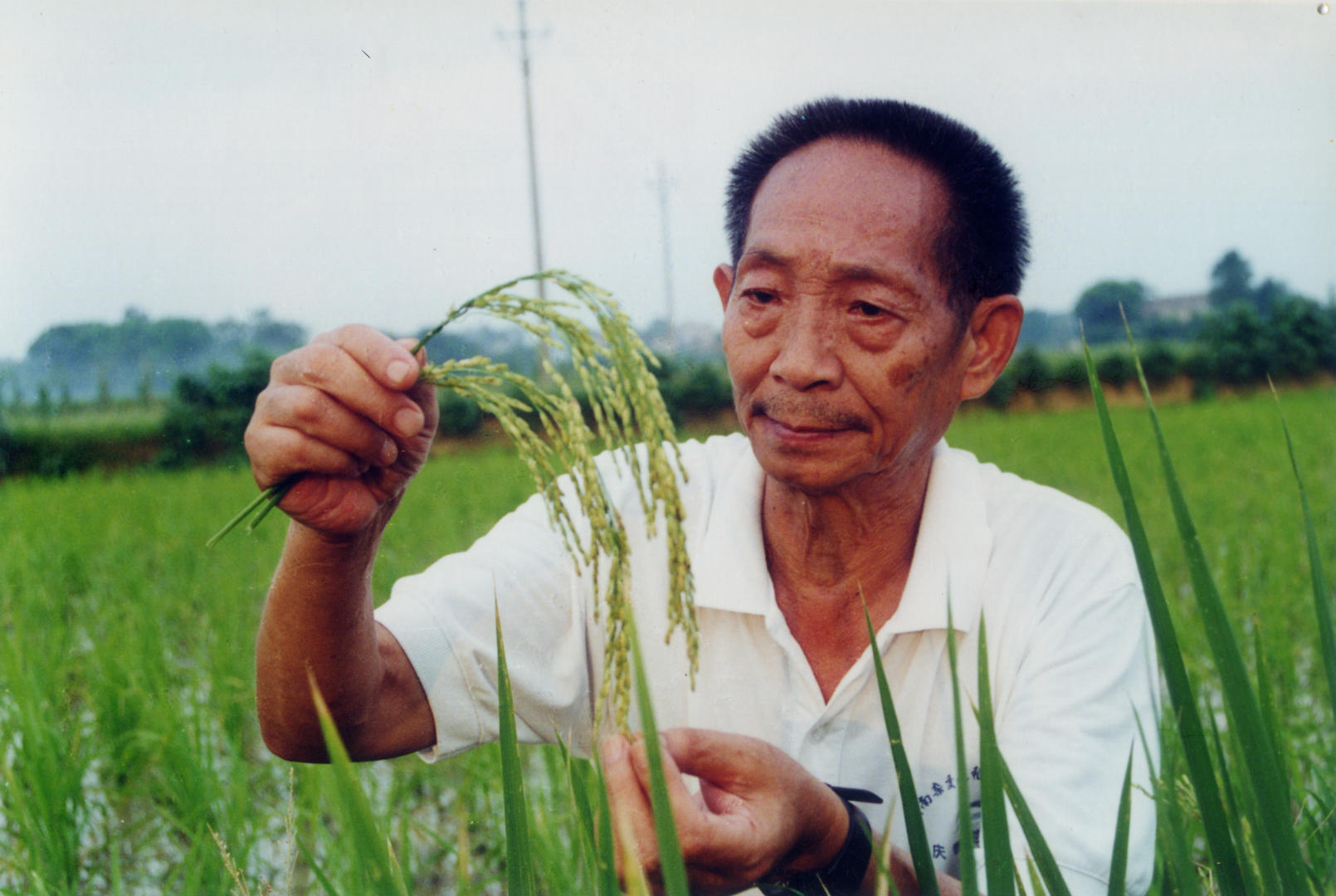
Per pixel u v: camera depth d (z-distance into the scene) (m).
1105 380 21.98
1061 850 1.66
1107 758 1.79
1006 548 2.07
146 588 6.54
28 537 9.16
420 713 2.06
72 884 3.10
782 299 1.83
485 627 2.12
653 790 1.07
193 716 4.03
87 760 3.68
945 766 2.08
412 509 8.85
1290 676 4.31
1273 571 6.42
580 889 1.99
